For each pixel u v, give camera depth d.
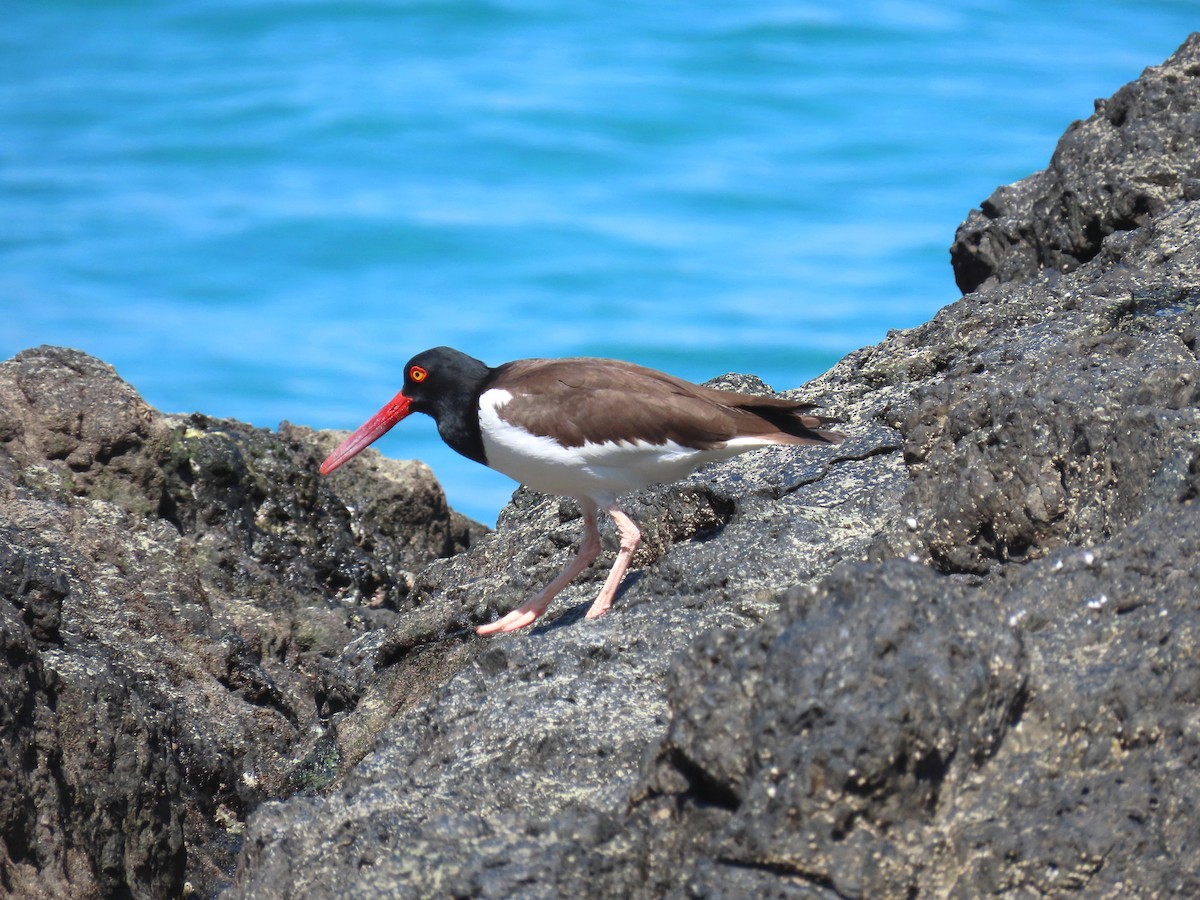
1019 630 8.24
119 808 12.23
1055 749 8.03
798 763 7.53
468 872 8.48
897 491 13.02
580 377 13.20
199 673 14.79
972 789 7.83
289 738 14.91
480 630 13.50
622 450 12.91
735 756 7.93
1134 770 7.93
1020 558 10.85
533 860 8.46
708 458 13.07
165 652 14.74
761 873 7.55
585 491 13.31
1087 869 7.64
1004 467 10.95
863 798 7.48
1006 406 11.25
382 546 20.50
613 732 9.89
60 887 11.40
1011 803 7.81
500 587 14.48
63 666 12.59
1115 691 8.10
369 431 14.27
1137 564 8.95
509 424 13.18
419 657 14.34
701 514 13.52
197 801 13.70
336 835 9.24
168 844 12.70
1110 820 7.75
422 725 10.78
